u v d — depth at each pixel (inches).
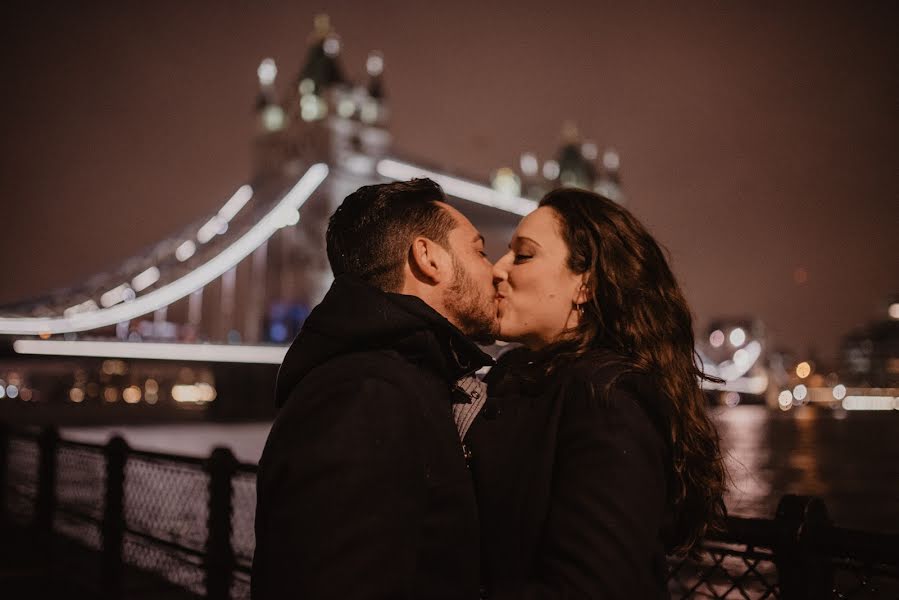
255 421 1855.3
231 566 144.3
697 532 61.7
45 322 1464.1
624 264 62.5
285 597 47.3
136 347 1536.7
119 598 167.8
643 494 51.0
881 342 6707.7
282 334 2135.8
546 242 65.0
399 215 61.8
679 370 61.2
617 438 52.2
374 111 2869.1
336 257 63.9
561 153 4247.0
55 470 233.0
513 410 61.3
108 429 1478.8
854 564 73.0
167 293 1665.8
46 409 2031.3
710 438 61.7
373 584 47.0
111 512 184.1
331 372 54.9
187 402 3784.5
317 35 2923.2
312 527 47.8
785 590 76.3
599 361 57.9
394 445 51.3
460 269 61.7
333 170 2114.9
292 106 2773.1
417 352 58.1
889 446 1596.9
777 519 77.8
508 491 57.6
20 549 226.1
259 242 1819.6
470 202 2472.9
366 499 48.7
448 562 52.9
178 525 165.0
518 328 65.2
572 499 51.2
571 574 48.4
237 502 189.8
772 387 5216.5
